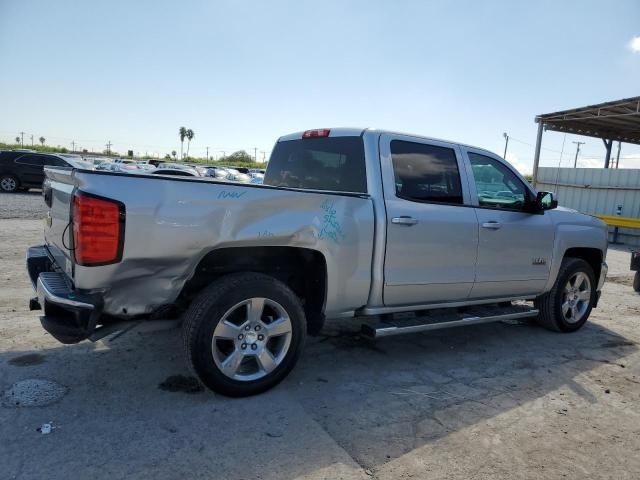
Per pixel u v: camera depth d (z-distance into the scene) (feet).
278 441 9.99
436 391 12.90
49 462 8.82
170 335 15.58
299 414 11.18
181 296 11.78
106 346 14.46
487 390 13.14
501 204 16.37
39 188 73.61
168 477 8.61
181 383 12.28
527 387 13.48
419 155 14.56
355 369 14.14
